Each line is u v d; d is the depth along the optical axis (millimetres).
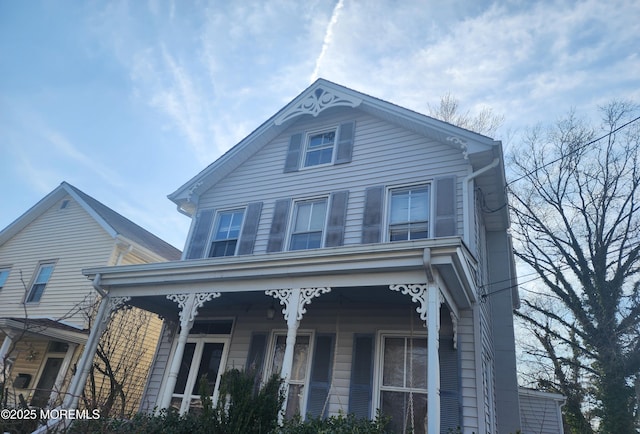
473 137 7438
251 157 10438
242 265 6320
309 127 10023
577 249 13891
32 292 13070
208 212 10016
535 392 10828
